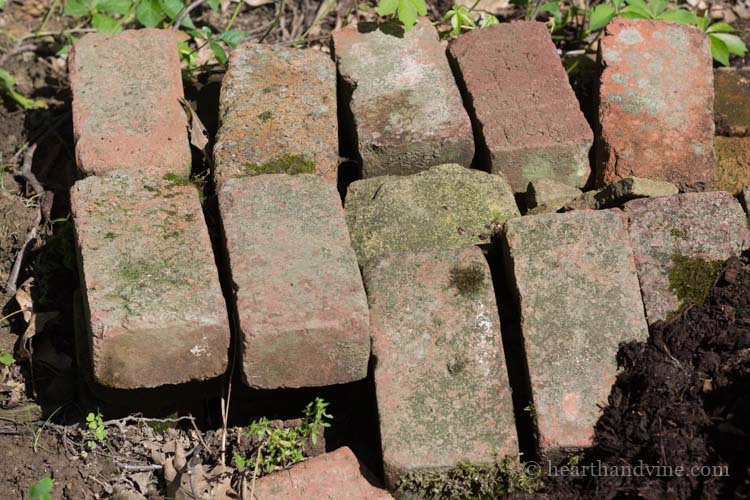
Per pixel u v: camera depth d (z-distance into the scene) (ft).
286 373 4.14
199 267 4.20
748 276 4.27
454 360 4.18
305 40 5.59
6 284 4.77
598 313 4.21
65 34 5.64
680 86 4.87
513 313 4.38
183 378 4.17
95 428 4.34
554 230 4.33
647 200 4.41
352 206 4.57
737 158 4.93
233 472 4.25
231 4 5.87
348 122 4.87
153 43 4.93
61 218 4.99
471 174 4.62
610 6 5.36
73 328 4.63
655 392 4.10
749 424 4.03
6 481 4.33
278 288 4.13
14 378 4.56
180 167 4.60
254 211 4.32
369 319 4.20
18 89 5.56
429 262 4.31
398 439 4.09
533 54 4.93
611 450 4.08
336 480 4.15
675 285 4.28
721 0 5.82
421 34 5.00
